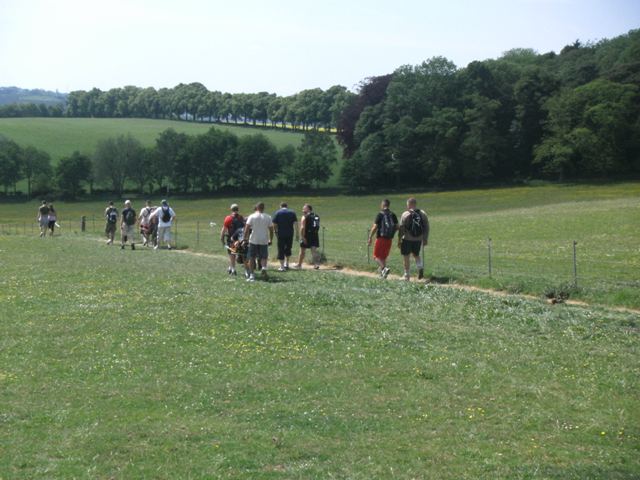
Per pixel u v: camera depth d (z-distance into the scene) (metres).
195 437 10.29
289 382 12.99
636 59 136.00
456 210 89.94
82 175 142.88
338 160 163.75
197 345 15.65
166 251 38.75
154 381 12.99
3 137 160.50
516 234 45.84
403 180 138.25
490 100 136.50
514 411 11.48
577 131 121.62
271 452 9.75
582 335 16.53
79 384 12.82
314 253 28.95
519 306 19.69
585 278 24.31
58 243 44.53
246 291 22.33
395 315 18.73
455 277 24.92
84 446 9.95
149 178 146.62
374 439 10.27
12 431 10.50
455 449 9.91
